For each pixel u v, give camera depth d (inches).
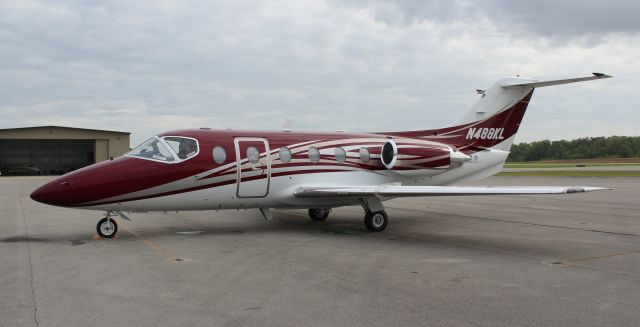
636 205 847.1
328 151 568.4
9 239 468.8
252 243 452.1
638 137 4926.2
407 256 395.2
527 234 520.4
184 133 509.0
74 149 2780.5
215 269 342.3
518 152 5280.5
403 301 268.7
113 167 468.8
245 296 275.6
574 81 596.4
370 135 613.9
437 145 625.9
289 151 544.4
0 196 1039.6
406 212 745.6
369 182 591.5
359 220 632.4
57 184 450.6
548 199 980.6
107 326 224.7
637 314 248.4
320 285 301.0
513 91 681.6
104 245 436.8
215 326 226.4
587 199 970.7
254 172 520.7
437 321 235.8
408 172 607.8
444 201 943.0
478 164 665.6
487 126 676.1
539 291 291.4
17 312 244.4
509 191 446.0
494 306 260.7
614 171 2229.3
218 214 687.7
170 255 391.5
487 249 429.1
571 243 462.9
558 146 5172.2
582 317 243.3
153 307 254.2
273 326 227.0
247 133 539.2
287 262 367.9
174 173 483.2
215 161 502.6
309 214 628.1
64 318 235.6
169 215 673.6
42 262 362.3
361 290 290.4
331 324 230.1
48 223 586.9
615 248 437.4
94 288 290.2
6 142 2667.3
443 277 324.5
